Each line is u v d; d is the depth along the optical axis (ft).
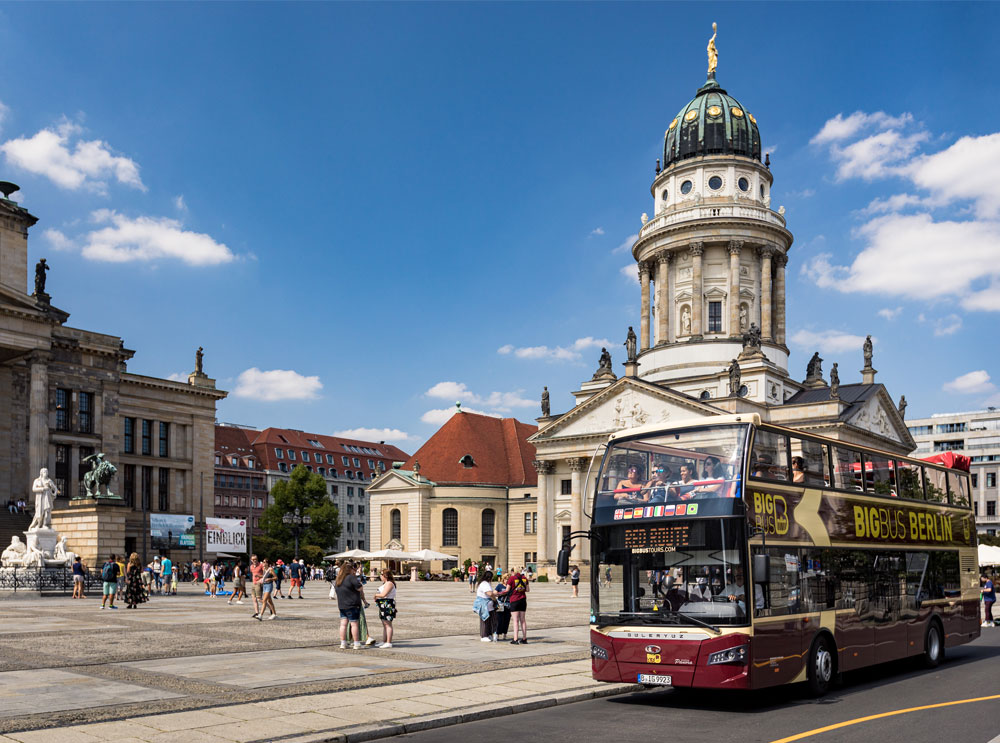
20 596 166.09
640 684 64.95
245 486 535.19
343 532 601.21
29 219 267.59
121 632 101.09
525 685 69.87
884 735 51.90
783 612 66.54
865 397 311.47
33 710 55.11
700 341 334.65
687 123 358.23
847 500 79.41
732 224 337.93
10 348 244.63
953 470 104.58
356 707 58.90
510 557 372.99
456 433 393.09
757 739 51.62
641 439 70.54
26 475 263.49
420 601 181.06
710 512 64.90
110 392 285.64
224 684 65.92
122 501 203.10
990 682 76.95
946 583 96.58
